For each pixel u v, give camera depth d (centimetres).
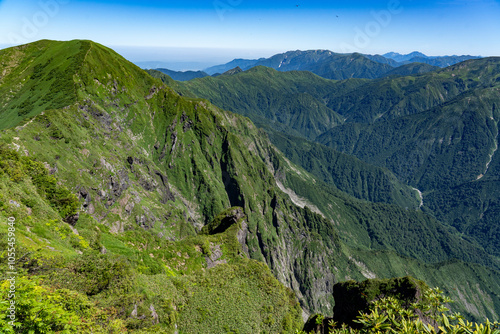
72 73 18275
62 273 3688
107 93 19488
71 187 8712
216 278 6894
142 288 4541
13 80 19050
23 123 10188
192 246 8450
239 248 9650
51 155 9375
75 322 2198
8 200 4612
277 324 6494
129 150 16688
